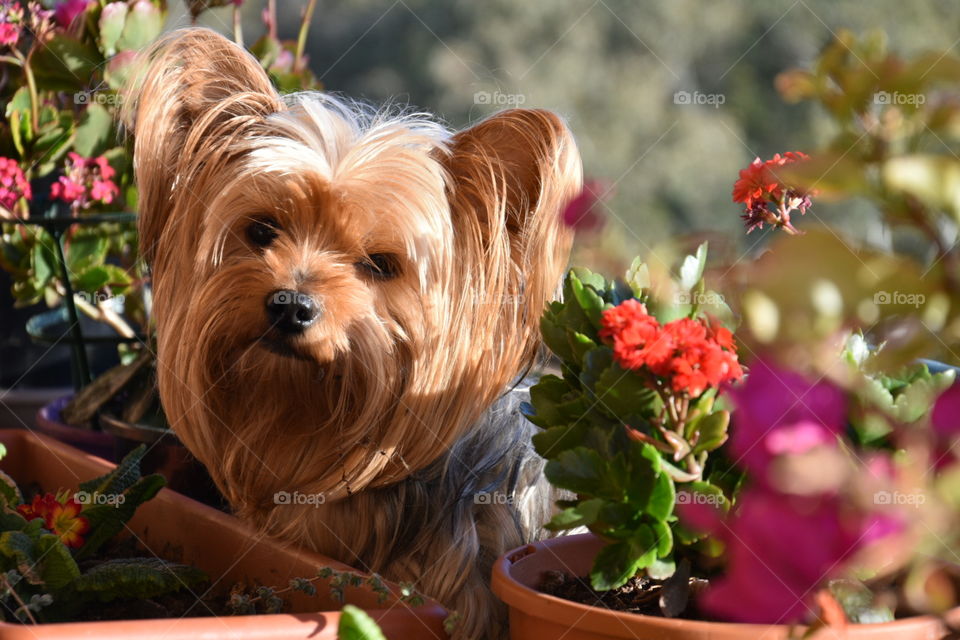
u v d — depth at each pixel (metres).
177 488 2.87
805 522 1.14
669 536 1.49
